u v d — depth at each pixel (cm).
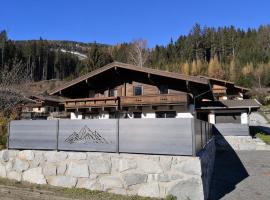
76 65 10744
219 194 809
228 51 10519
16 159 889
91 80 2286
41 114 3191
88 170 787
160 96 2105
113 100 2209
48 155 845
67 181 805
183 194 678
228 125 2150
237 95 3572
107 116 2372
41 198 702
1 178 885
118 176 749
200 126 869
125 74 2334
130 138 761
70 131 840
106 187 756
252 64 8631
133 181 730
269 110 4988
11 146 914
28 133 895
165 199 682
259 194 807
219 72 7812
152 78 2202
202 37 10712
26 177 861
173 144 717
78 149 820
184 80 2017
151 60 8856
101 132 798
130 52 6581
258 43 10400
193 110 2220
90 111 2431
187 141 705
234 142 2114
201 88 2262
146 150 740
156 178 710
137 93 2294
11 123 924
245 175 1098
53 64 10431
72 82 2209
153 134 739
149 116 2220
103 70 2127
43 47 10256
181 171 690
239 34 11600
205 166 775
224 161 1497
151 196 706
